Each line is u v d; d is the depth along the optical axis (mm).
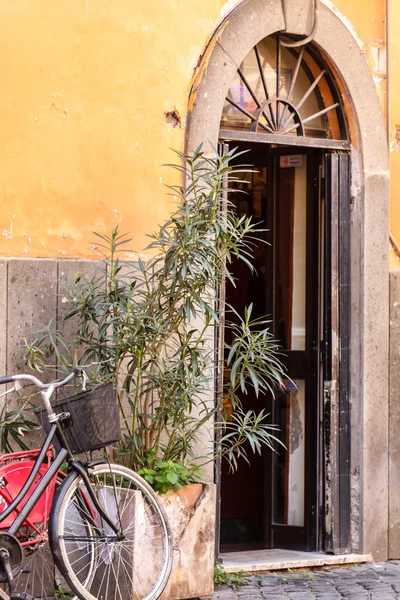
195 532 5965
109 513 5691
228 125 6828
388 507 7270
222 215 6242
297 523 7234
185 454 6113
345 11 7133
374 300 7223
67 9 6102
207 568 6016
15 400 5891
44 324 5980
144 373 6066
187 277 5848
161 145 6418
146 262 6305
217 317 6297
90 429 5305
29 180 5980
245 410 7844
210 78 6562
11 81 5930
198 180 6391
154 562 5695
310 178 7195
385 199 7277
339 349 7098
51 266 6012
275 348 7266
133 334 5668
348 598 6070
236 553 7070
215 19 6609
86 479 5391
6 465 5258
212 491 6035
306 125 7172
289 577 6637
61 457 5359
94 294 5895
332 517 7070
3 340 5863
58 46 6070
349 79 7113
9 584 5074
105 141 6227
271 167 7316
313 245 7164
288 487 7258
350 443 7125
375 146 7238
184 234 5672
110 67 6242
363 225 7191
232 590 6242
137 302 5875
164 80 6426
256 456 8000
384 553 7234
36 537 5324
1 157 5891
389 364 7293
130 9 6309
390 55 7336
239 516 7902
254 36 6734
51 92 6055
